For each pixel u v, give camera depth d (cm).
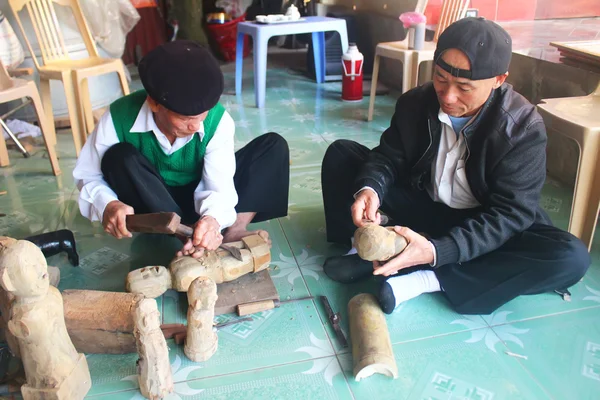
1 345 129
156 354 116
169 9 548
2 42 286
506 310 148
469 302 143
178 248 183
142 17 521
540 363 128
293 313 148
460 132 139
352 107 367
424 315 147
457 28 122
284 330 141
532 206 135
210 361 131
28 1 273
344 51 395
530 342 135
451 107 130
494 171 136
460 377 124
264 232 168
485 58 119
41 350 108
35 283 101
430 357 131
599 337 137
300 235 191
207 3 552
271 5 564
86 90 299
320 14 517
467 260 136
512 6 357
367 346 126
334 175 170
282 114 353
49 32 286
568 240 133
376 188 152
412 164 157
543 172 135
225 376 126
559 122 161
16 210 218
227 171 155
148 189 152
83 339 128
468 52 119
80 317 126
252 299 149
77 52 338
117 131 151
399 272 155
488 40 119
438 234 161
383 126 322
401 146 157
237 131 319
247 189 172
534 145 131
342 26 389
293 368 128
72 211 216
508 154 132
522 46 274
